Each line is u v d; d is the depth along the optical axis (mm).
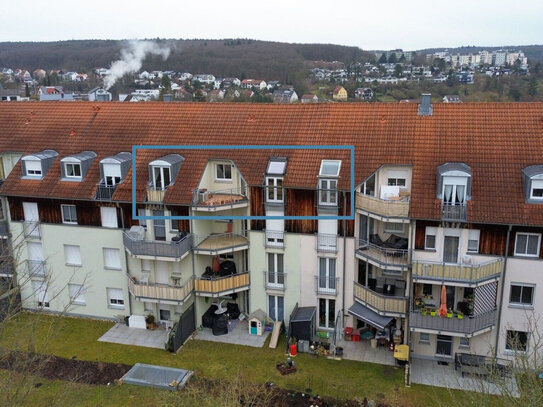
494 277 27875
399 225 31203
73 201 34344
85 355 31766
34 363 30078
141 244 31734
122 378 29250
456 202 28312
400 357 29312
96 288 35656
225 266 34594
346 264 31688
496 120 31453
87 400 27672
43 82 176750
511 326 28875
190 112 37062
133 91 168250
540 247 27547
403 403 26953
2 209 35688
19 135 37875
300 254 32375
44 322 35594
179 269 33344
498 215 27312
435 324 28250
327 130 33375
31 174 35219
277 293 33500
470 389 27328
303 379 29062
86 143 36281
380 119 33125
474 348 30047
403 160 30406
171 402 26594
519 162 29094
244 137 34188
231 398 25000
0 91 128750
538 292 28031
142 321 34781
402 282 31750
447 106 32969
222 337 33531
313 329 32656
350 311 31250
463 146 30500
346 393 27844
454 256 29031
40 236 35500
